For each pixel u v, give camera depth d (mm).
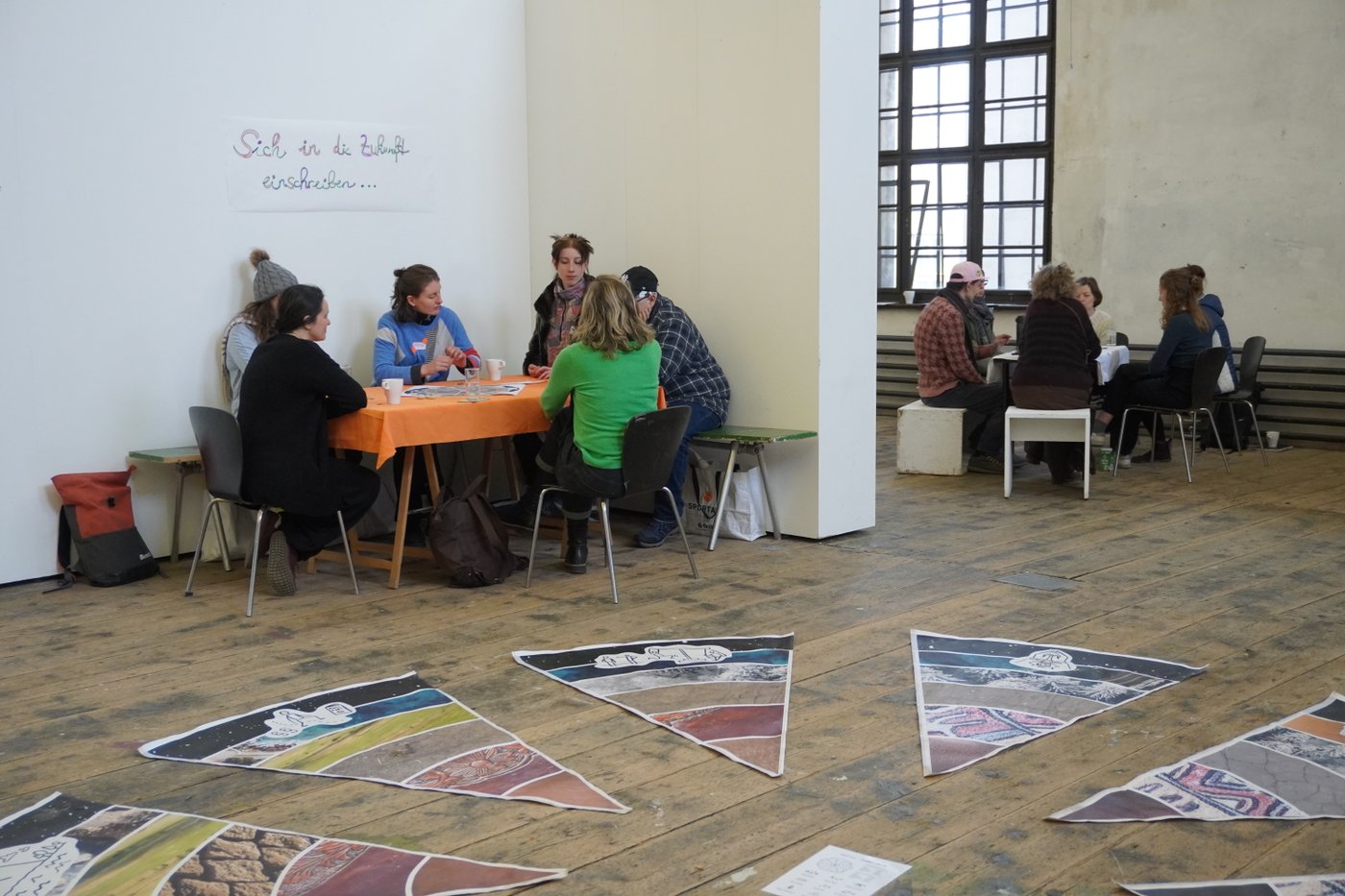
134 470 5445
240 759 3289
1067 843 2734
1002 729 3424
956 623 4465
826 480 5824
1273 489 7164
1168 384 7676
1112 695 3682
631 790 3059
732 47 5785
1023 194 10500
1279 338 9016
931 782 3090
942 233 11039
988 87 10586
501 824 2877
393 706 3676
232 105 5586
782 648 4184
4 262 5020
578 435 4879
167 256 5461
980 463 7902
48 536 5246
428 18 6246
